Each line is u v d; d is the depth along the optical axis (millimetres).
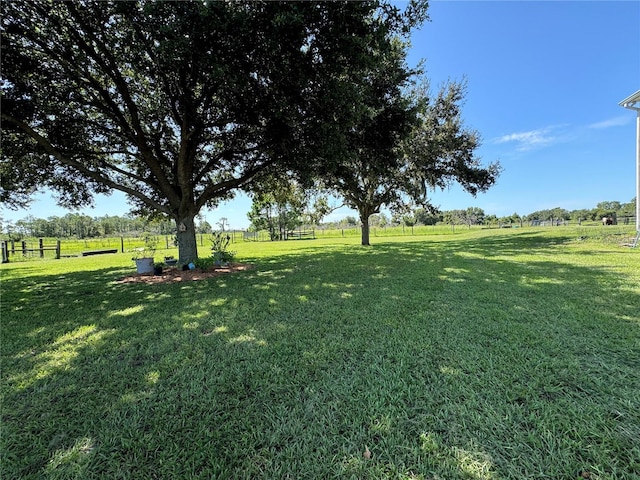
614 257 7277
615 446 1441
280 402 1906
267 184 10375
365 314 3596
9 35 5164
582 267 6043
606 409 1718
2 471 1420
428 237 23812
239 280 6191
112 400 1990
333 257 9703
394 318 3412
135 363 2553
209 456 1478
